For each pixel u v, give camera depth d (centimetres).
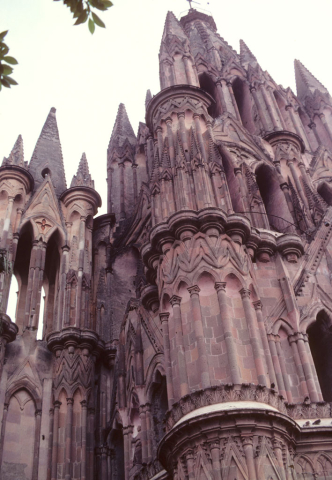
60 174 4694
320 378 3225
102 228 4606
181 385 2581
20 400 3444
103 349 3781
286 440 2361
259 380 2541
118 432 3497
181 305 2814
